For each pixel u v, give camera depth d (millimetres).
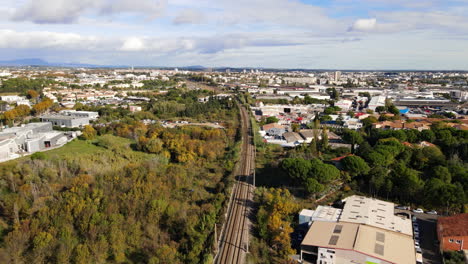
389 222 96562
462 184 116625
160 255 85188
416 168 146000
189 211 106750
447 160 144500
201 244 90812
